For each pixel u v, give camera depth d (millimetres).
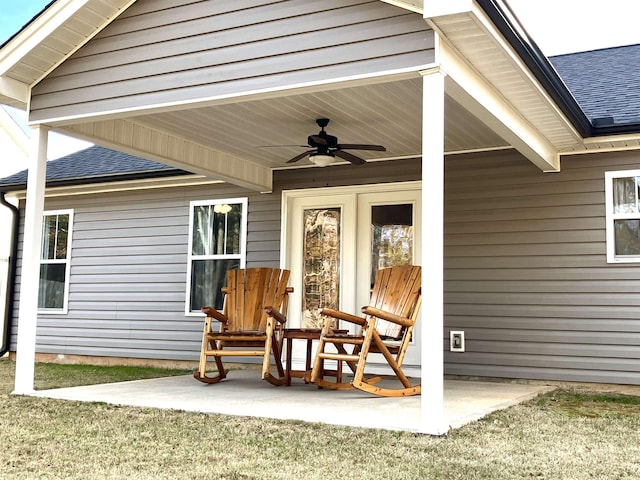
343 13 4531
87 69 5562
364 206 7773
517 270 6801
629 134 6230
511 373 6723
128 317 9227
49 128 5859
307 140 6977
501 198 6938
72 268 9750
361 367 5223
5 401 5203
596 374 6387
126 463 3297
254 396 5465
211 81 5008
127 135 6344
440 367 3961
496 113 4992
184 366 8742
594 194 6566
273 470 3160
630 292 6340
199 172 7371
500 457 3418
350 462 3301
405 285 5988
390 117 6129
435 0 3859
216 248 8664
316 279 7961
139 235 9273
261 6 4867
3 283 10812
